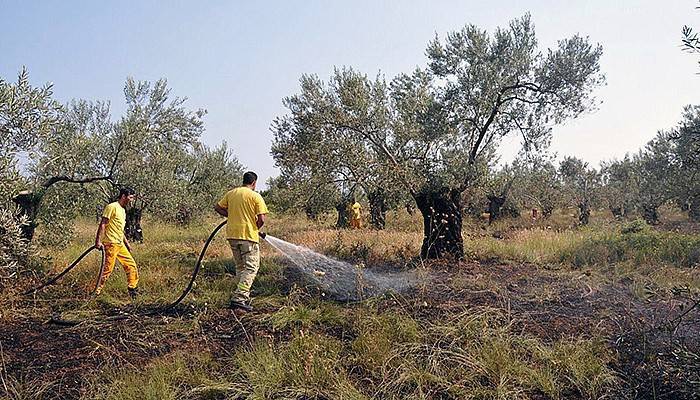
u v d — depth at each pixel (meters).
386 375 4.53
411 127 11.30
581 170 25.97
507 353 4.84
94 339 5.62
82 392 4.30
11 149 7.23
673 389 4.41
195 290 7.61
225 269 9.21
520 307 6.89
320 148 11.30
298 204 13.15
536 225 22.44
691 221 20.25
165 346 5.43
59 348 5.37
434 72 11.19
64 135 11.53
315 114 11.28
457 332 5.45
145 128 13.16
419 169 10.95
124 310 6.80
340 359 4.89
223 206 7.04
